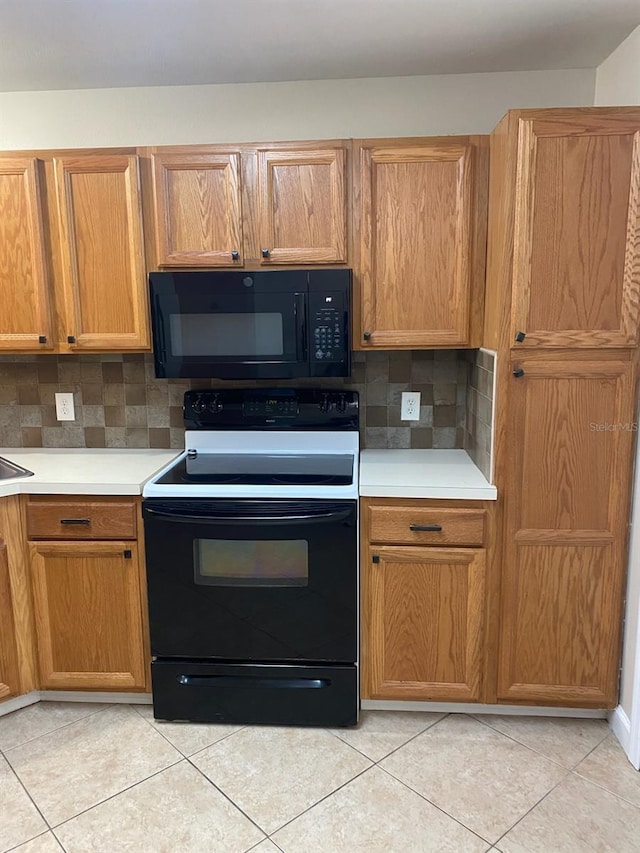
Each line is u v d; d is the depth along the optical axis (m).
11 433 2.73
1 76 2.37
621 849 1.68
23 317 2.35
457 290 2.22
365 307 2.25
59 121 2.54
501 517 2.07
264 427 2.55
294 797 1.87
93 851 1.69
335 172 2.18
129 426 2.71
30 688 2.30
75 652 2.27
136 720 2.27
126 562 2.20
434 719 2.25
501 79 2.39
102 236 2.28
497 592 2.12
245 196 2.22
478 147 2.14
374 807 1.83
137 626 2.24
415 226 2.19
